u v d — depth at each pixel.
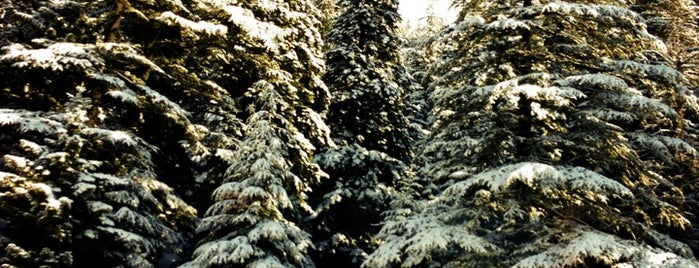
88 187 8.64
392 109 20.34
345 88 19.86
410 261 11.33
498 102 12.52
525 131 12.09
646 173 11.95
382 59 21.38
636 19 10.67
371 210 18.44
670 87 11.46
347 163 18.30
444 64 13.09
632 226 11.22
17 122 8.68
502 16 12.20
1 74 10.09
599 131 11.66
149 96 10.98
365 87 19.59
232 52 14.43
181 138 13.16
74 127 9.09
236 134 14.59
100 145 9.80
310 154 14.73
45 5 11.36
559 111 11.99
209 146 13.84
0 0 10.92
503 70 12.20
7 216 8.50
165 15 11.13
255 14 15.23
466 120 12.77
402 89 21.86
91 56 9.59
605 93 11.41
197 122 14.16
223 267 11.18
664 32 17.47
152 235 10.97
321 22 21.38
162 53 12.96
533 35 12.28
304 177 15.18
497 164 12.25
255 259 11.16
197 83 12.83
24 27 11.12
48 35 11.24
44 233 8.52
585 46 11.81
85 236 9.16
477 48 13.05
